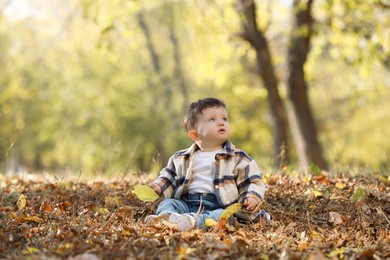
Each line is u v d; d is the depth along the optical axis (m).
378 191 5.08
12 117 29.72
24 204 4.61
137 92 29.05
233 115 29.05
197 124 4.49
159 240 3.55
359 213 4.44
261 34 15.50
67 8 24.33
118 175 7.09
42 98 30.30
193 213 4.09
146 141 27.94
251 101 29.45
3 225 3.95
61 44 28.50
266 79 15.87
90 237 3.60
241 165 4.40
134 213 4.54
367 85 19.48
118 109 28.70
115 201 4.84
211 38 16.36
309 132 15.22
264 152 30.58
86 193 5.26
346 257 3.24
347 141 31.38
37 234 3.72
